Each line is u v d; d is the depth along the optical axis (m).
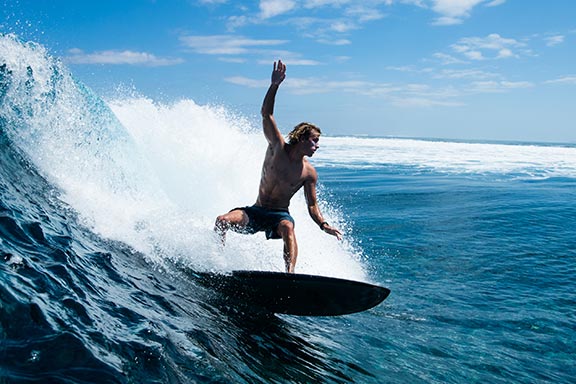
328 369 3.17
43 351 1.93
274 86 4.39
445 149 45.16
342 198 11.92
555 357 3.72
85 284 2.69
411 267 6.15
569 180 17.64
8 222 2.90
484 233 8.18
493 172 20.86
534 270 6.07
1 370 1.75
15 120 4.40
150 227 4.30
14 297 2.13
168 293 3.33
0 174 3.56
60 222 3.46
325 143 56.81
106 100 8.33
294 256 4.38
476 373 3.40
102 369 1.97
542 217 9.68
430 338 3.98
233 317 3.54
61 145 4.74
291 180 4.61
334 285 3.59
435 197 12.42
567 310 4.71
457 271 6.00
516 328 4.26
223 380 2.42
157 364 2.23
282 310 3.95
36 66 4.95
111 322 2.42
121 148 5.82
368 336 3.94
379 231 8.21
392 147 47.75
